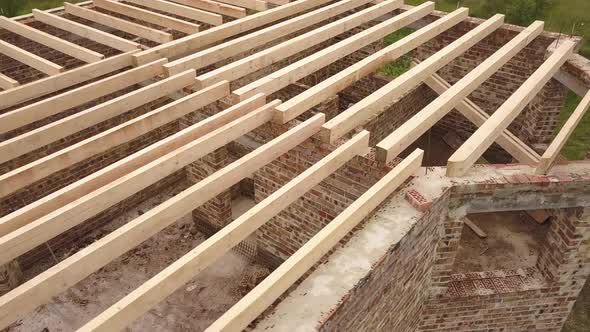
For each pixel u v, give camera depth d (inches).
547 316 229.1
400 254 150.9
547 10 540.1
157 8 292.2
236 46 230.7
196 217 268.1
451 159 167.6
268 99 292.5
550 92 268.2
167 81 197.5
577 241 194.5
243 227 133.3
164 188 311.0
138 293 110.1
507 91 305.0
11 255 119.6
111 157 286.7
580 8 541.3
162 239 269.3
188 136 166.4
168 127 315.9
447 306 211.2
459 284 211.6
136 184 144.9
